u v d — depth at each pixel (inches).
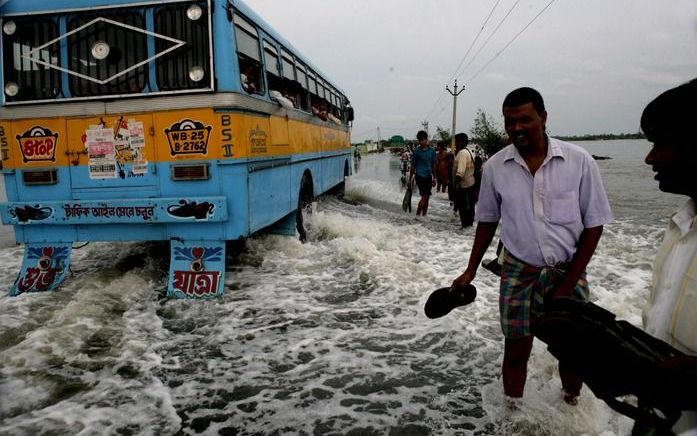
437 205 587.2
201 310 190.5
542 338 61.8
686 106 55.3
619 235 357.1
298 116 313.9
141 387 131.9
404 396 127.0
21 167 211.6
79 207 204.7
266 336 165.9
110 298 196.5
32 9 206.7
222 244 206.4
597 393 58.1
